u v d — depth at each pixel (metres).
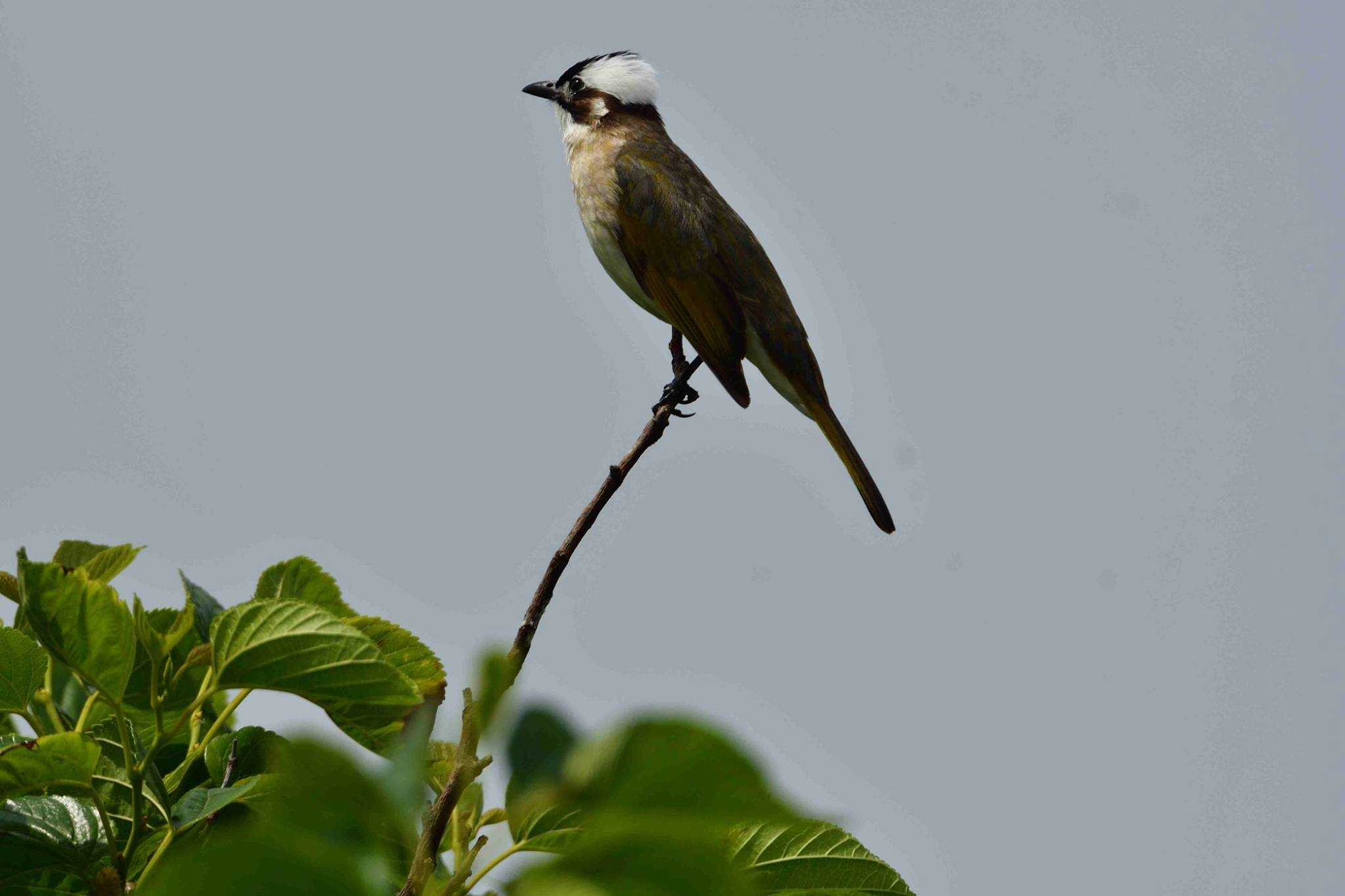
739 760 2.54
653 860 2.52
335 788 2.58
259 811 4.58
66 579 4.26
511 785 2.76
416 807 2.63
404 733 4.54
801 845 4.12
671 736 2.54
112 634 4.34
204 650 4.46
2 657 4.75
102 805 4.49
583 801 2.64
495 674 2.76
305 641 4.08
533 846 3.41
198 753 4.74
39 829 4.75
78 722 4.85
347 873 2.23
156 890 2.18
